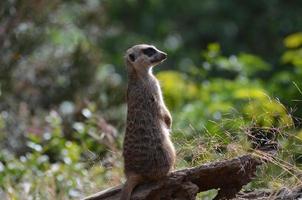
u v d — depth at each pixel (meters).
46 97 15.52
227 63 16.38
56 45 16.52
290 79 14.85
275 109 9.48
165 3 27.61
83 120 14.26
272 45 24.89
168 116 8.38
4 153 12.66
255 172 8.16
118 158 10.25
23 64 15.57
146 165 7.93
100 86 15.92
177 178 7.89
